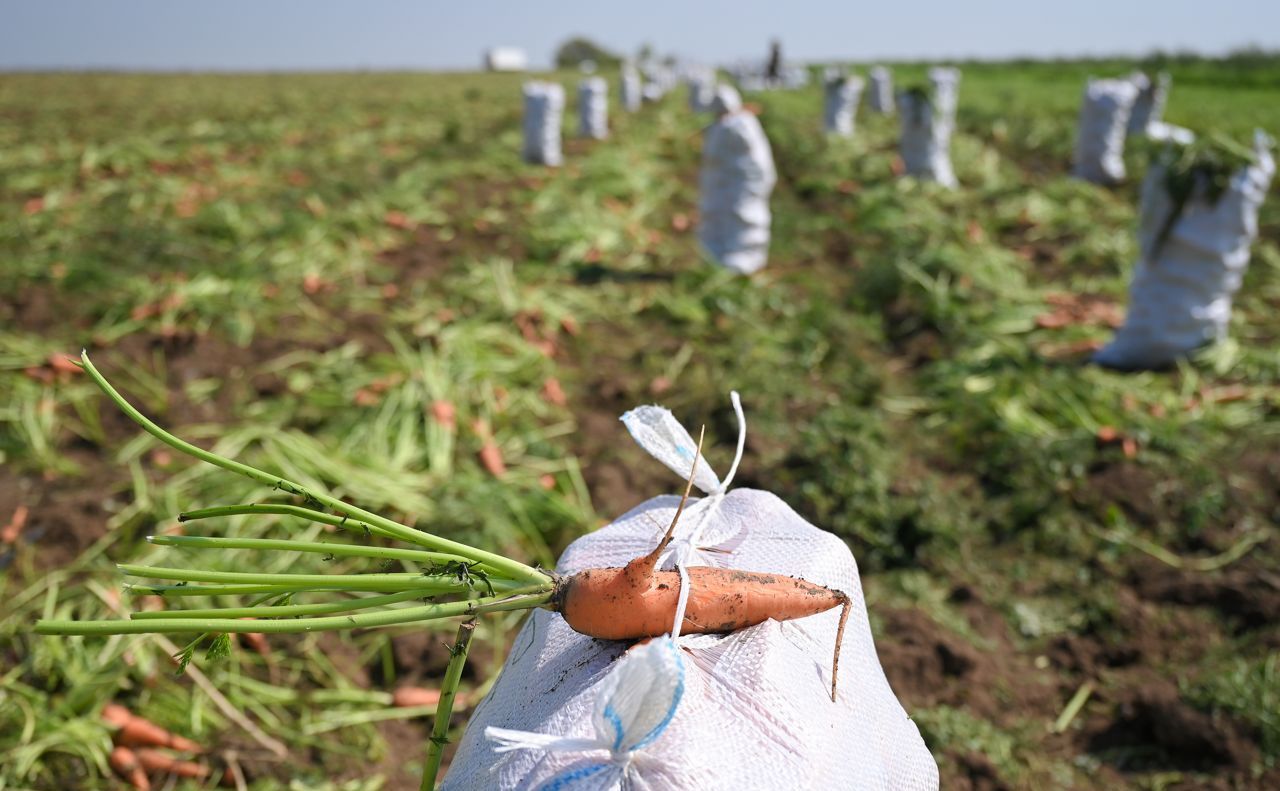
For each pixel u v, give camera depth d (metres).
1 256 10.36
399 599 1.88
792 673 1.87
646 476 6.11
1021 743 4.00
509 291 9.04
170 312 8.24
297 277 9.92
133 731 3.81
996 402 6.76
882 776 1.91
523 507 5.40
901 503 5.40
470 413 6.74
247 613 1.78
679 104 34.31
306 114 29.84
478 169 17.31
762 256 10.29
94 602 4.64
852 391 7.37
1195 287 7.44
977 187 15.83
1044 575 5.15
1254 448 6.24
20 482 6.01
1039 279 10.77
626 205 14.57
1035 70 50.50
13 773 3.66
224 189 15.02
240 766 3.81
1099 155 15.75
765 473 5.80
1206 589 4.85
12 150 19.62
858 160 17.69
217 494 5.52
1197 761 3.88
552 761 1.69
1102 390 6.95
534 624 2.30
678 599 1.89
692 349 8.14
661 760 1.64
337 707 4.18
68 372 7.23
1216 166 7.14
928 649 4.42
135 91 43.88
